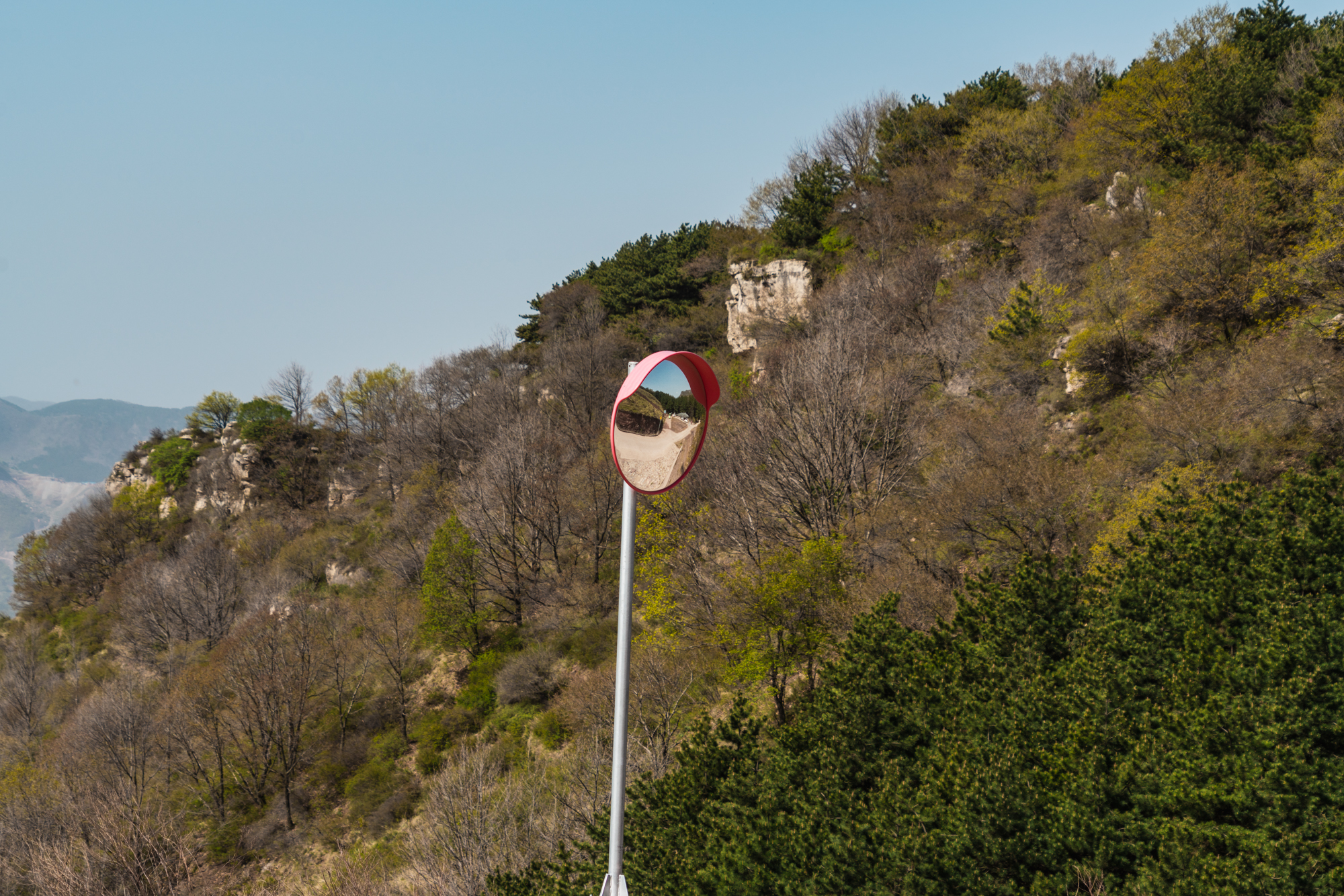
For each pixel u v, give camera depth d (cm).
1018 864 1084
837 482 2752
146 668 4794
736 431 3173
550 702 3241
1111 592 1566
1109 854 1052
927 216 4609
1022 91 5122
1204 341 2559
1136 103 3438
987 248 4103
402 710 3559
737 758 1560
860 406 2878
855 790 1377
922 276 4059
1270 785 1020
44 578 7288
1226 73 3234
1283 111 3081
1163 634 1409
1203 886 941
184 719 3478
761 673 2194
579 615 3656
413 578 4500
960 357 3319
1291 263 2306
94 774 3209
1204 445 2027
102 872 2553
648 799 1530
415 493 5144
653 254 6519
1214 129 3167
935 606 2009
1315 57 2978
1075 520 2064
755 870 1173
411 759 3359
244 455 6906
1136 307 2702
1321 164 2405
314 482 6862
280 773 3359
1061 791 1188
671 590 2641
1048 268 3409
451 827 2089
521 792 2391
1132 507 1909
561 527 4078
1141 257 2722
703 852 1309
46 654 5872
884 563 2359
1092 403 2706
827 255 5025
